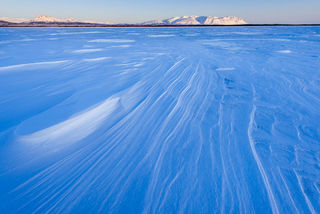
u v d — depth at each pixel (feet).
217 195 3.90
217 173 4.45
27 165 4.60
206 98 8.82
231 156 5.00
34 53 21.80
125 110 7.57
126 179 4.29
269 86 10.50
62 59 17.83
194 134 6.00
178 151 5.22
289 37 46.91
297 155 5.00
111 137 5.84
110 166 4.68
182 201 3.76
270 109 7.70
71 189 4.01
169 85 10.51
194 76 12.35
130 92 9.41
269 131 6.13
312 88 10.12
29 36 58.44
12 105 7.72
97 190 4.00
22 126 6.10
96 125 6.47
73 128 6.17
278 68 14.65
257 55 20.84
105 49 26.04
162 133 6.07
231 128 6.31
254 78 12.04
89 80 11.27
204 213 3.53
